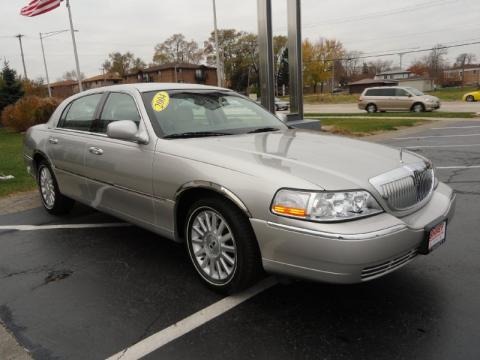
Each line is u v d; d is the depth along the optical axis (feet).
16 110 68.95
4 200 21.01
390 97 85.56
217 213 10.27
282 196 8.87
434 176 11.50
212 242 10.65
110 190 13.32
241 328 9.32
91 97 15.26
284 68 215.92
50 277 12.09
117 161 12.74
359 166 9.71
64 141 15.52
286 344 8.73
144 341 8.96
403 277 11.44
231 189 9.59
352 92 272.92
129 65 334.65
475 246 13.43
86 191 14.70
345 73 344.28
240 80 285.84
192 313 9.98
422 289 10.79
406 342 8.67
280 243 8.93
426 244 9.49
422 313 9.71
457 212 16.94
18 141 53.67
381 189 9.16
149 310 10.17
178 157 10.91
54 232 15.83
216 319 9.70
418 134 46.26
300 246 8.66
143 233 15.52
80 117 15.49
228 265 10.43
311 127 37.70
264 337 8.98
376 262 8.53
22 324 9.71
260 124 14.14
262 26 34.27
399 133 48.03
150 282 11.62
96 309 10.29
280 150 10.71
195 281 11.60
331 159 10.07
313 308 10.04
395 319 9.50
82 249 14.10
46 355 8.58
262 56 34.81
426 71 315.58
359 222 8.65
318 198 8.59
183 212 11.51
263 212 9.11
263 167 9.50
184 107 13.21
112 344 8.90
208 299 10.60
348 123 60.70
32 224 16.85
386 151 11.35
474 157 29.84
